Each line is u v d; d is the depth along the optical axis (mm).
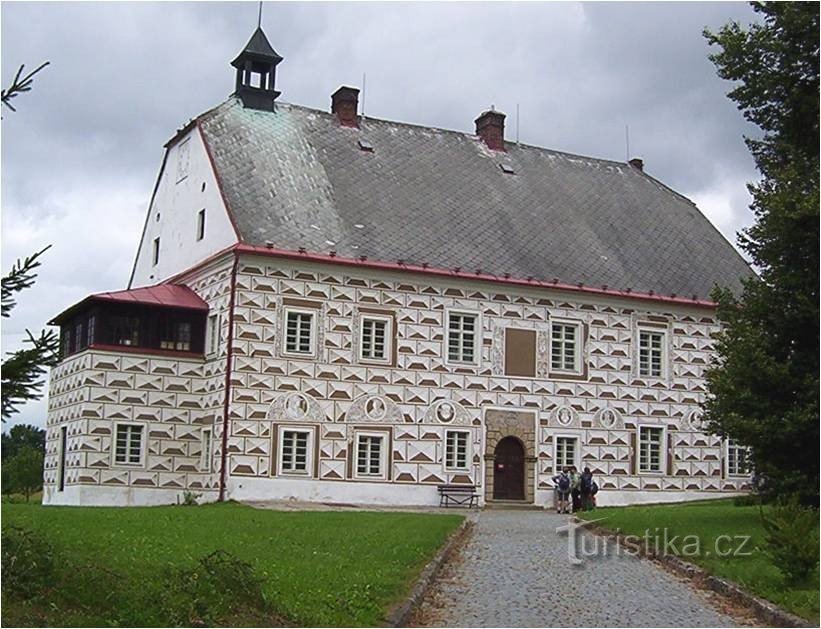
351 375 45031
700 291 53094
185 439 44938
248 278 43750
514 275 48562
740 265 56094
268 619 14633
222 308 44312
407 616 15969
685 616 17281
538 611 17281
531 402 48406
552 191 55531
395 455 45438
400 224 48312
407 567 20359
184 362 45312
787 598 17875
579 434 49281
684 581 20828
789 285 29016
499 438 47594
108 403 44000
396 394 45781
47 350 13195
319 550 22406
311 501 43594
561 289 49312
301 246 44750
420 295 46781
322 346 44656
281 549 22109
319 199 47656
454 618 16484
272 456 43281
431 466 46062
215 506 39750
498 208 52219
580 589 19609
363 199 48812
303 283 44688
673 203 59156
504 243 50125
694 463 51719
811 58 30359
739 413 29000
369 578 18359
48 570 14430
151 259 54375
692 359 52344
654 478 50688
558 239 52062
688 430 51781
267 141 49625
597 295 50250
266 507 40062
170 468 44531
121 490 43656
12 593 13742
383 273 46125
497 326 48219
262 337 43688
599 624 16375
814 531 19734
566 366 49719
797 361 29094
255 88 51688
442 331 46969
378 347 45875
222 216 45719
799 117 30656
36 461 64562
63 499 45062
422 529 28594
